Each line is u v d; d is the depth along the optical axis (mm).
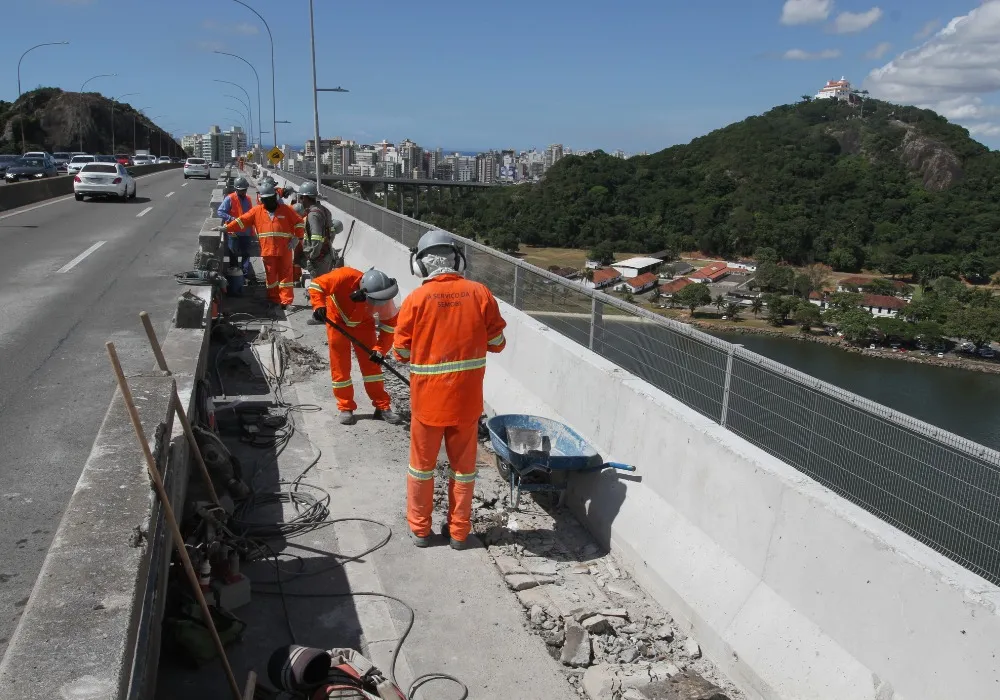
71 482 4711
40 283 11219
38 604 2346
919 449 3113
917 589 2852
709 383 4535
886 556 3002
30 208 22922
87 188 25766
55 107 132250
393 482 5652
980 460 2812
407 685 3475
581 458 5066
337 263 12109
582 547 5031
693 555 4164
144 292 10875
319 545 4691
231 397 7145
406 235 11617
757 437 4125
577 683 3586
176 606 3586
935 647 2754
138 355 7609
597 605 4234
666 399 4840
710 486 4168
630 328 5477
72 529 2744
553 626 3994
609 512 4973
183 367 5453
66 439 5383
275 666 3006
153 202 27438
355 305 6652
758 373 4086
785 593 3541
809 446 3752
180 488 4000
